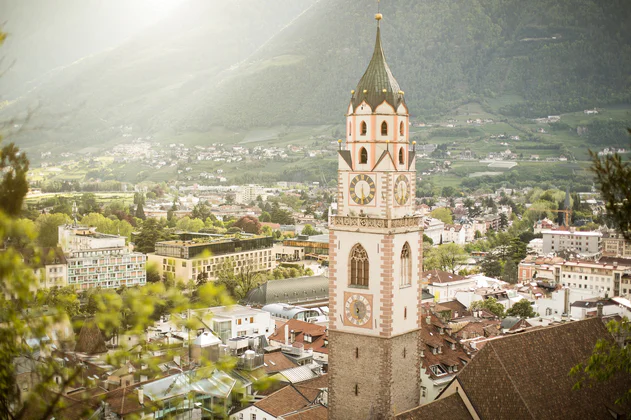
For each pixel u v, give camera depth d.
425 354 146.00
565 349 109.56
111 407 92.31
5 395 40.06
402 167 106.44
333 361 108.44
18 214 41.28
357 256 105.81
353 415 107.38
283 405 135.25
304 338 195.38
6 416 39.91
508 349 103.69
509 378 99.88
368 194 105.00
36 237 40.47
